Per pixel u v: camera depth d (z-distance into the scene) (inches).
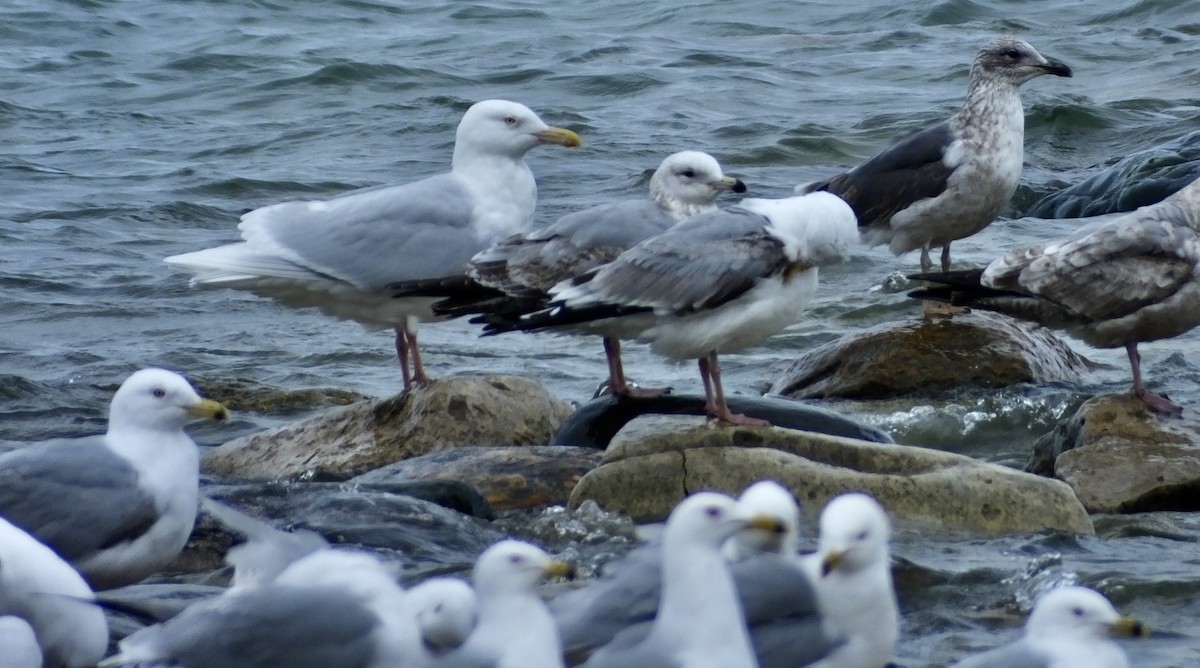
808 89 1466.5
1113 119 1305.4
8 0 1907.0
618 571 316.8
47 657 319.0
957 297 576.7
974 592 419.2
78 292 896.3
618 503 482.6
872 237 717.9
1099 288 552.1
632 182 1147.3
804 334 786.8
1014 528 469.7
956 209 695.7
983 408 617.6
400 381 727.7
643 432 498.0
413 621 302.8
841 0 1910.7
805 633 312.8
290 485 478.9
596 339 799.7
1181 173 1044.5
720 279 486.0
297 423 570.9
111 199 1129.4
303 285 574.2
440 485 481.1
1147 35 1638.8
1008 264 565.3
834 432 537.3
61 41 1749.5
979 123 691.4
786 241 488.7
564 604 318.3
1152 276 550.9
